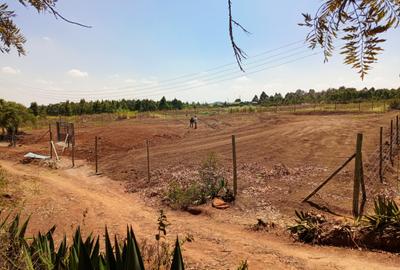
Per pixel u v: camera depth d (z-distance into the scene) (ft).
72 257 7.84
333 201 36.63
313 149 68.44
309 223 28.50
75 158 82.79
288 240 28.14
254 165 56.39
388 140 68.59
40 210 36.09
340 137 79.66
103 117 200.13
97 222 34.14
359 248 25.13
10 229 10.11
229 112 207.21
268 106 255.70
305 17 3.18
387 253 24.11
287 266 22.79
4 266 7.86
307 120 120.37
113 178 60.08
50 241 10.28
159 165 64.03
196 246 26.78
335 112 154.92
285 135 87.66
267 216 34.35
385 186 42.06
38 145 106.32
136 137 103.40
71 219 34.65
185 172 55.21
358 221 27.40
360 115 133.18
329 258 23.93
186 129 121.90
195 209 37.96
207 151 73.36
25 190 42.70
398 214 26.09
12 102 121.70
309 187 42.29
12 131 117.80
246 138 88.63
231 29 3.46
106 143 97.04
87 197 45.19
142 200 45.16
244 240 28.25
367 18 2.93
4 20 5.77
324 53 3.18
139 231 31.12
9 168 68.85
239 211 36.45
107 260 7.35
